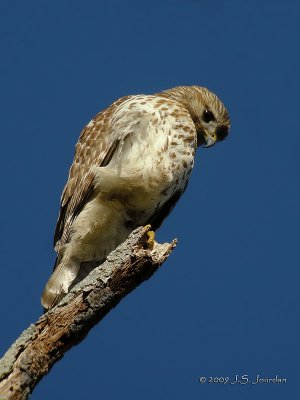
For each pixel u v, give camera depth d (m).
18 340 7.47
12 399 7.12
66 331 7.62
